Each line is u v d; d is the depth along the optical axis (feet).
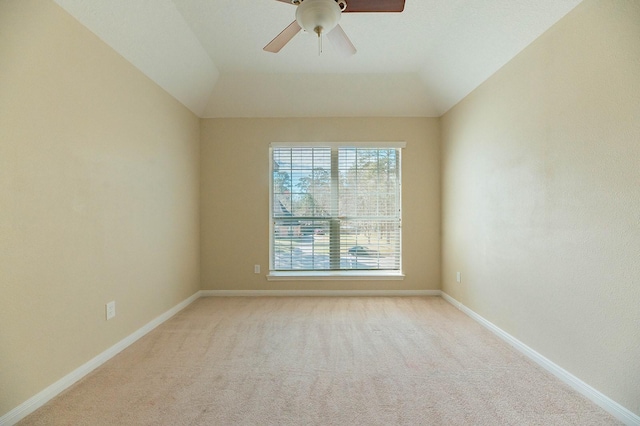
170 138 10.02
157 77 8.98
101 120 6.85
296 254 12.67
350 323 9.39
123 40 7.25
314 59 10.19
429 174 12.41
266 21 8.23
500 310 8.34
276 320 9.64
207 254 12.46
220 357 7.22
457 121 10.80
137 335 8.18
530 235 7.16
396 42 9.17
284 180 12.66
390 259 12.61
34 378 5.29
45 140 5.49
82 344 6.35
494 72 8.53
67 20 5.89
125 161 7.72
